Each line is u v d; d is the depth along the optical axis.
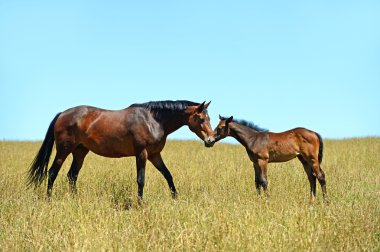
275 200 9.97
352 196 11.17
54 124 11.88
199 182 13.48
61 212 8.86
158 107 11.38
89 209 9.14
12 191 11.72
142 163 11.18
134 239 7.09
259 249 6.71
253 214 8.16
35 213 8.58
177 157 20.97
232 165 17.16
